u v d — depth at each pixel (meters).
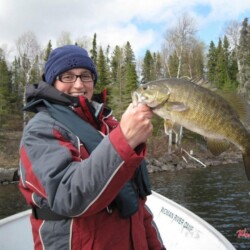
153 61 57.44
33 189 1.96
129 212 2.12
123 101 38.72
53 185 1.80
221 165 30.12
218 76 50.12
